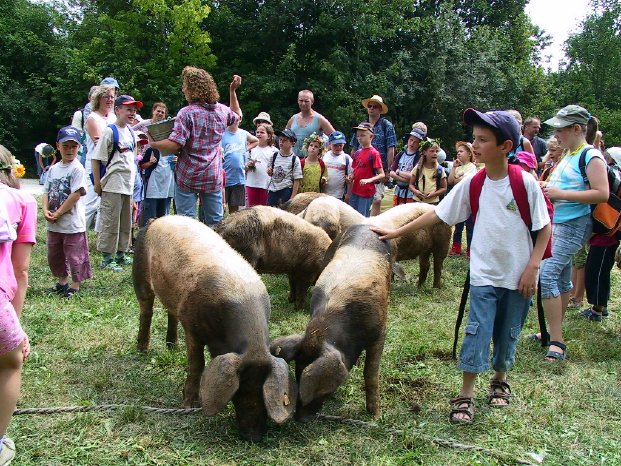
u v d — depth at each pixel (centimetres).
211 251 403
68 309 585
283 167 867
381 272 419
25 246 324
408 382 450
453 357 477
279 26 2780
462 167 877
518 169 383
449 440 362
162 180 889
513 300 392
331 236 679
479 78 2794
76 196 616
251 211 591
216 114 608
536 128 926
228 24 2850
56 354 477
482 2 3525
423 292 720
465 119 386
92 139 809
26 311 569
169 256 417
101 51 2719
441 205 412
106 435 355
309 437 362
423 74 2841
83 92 2772
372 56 2906
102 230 741
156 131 593
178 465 328
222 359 331
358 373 463
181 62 2658
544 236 380
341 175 894
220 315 365
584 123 515
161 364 466
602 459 349
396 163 947
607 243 597
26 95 2992
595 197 485
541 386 446
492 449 354
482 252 390
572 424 391
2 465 311
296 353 375
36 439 346
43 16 3338
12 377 302
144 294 472
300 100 945
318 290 406
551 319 507
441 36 2836
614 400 427
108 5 2944
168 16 2631
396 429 374
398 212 652
